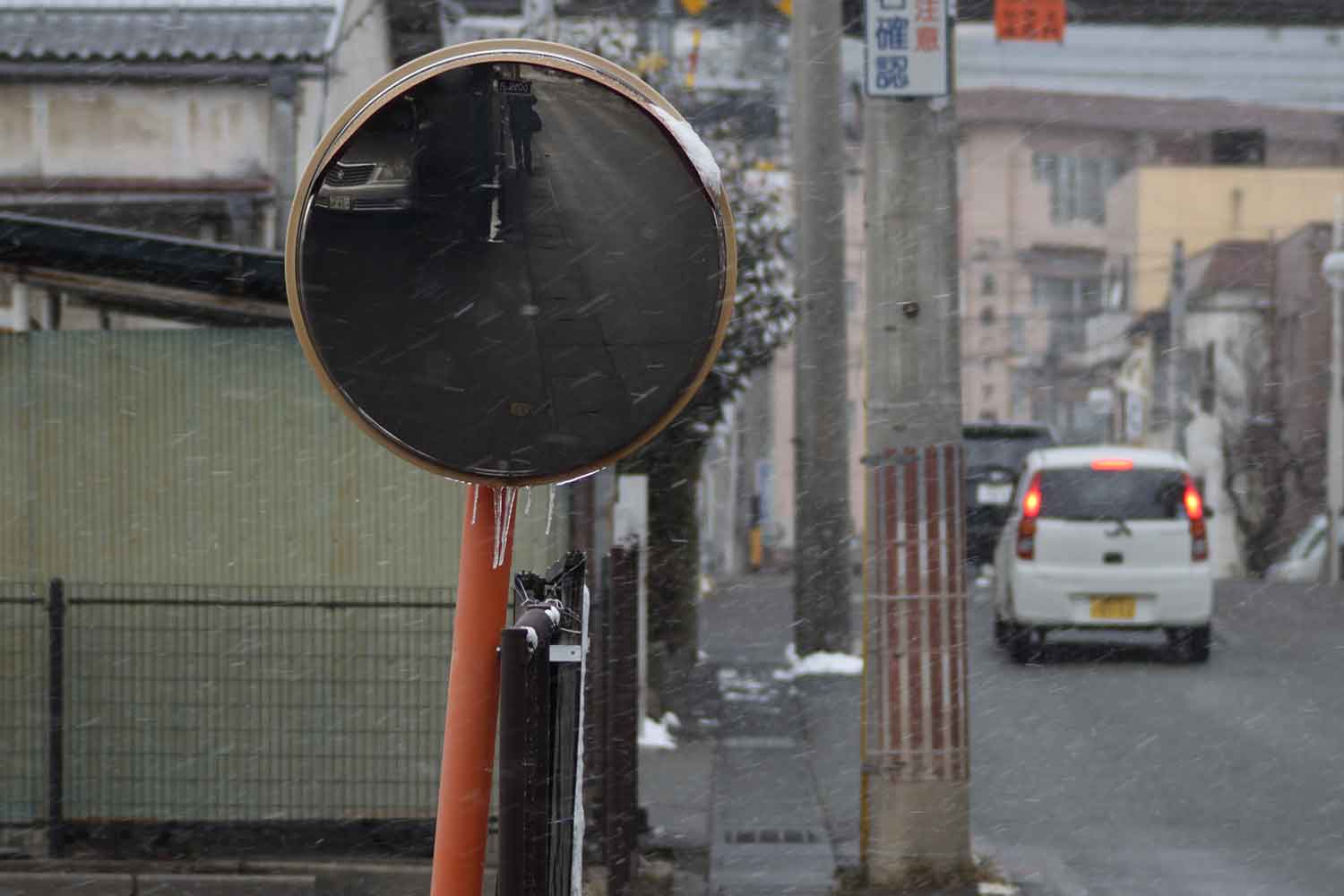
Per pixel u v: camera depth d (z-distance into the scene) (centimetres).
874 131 1436
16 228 1420
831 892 1394
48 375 1503
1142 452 2895
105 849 1463
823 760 2034
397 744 1461
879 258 1435
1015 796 1770
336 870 1366
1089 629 2755
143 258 1429
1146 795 1762
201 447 1495
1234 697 2373
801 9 2883
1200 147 9731
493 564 584
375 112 534
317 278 537
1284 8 6191
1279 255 7644
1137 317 9225
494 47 538
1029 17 6331
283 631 1467
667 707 2384
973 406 9919
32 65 2938
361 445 1487
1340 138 9712
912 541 1418
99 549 1499
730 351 2519
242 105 2964
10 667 1481
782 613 4181
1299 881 1402
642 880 1398
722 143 2744
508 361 542
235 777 1466
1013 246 9894
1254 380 7569
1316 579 6606
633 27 3127
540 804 614
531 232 539
